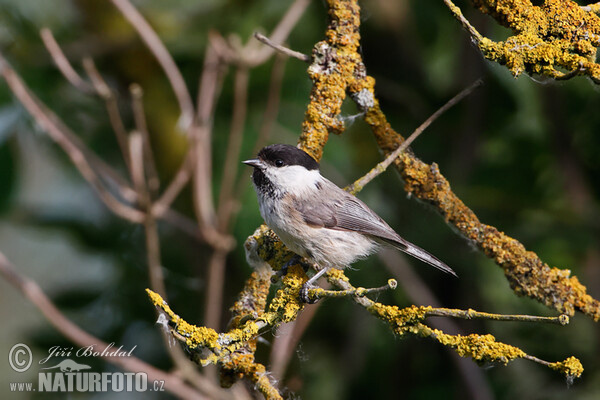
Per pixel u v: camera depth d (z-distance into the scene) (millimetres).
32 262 12211
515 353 5117
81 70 10266
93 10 10281
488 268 10531
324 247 7574
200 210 8680
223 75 8891
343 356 10398
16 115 9242
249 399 8039
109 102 8383
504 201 10156
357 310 10383
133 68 10250
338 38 7109
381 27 10383
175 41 10188
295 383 7988
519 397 10148
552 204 10484
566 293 6477
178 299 10156
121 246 10133
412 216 10445
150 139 10281
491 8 6238
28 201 10844
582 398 9992
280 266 7398
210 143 9344
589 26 6098
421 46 10844
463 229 6832
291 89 10312
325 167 10219
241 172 9930
